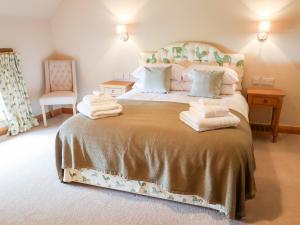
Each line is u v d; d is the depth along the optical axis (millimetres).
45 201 2254
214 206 2096
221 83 3379
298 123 3793
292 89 3689
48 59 4559
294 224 1971
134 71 3979
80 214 2088
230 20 3664
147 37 4082
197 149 1979
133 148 2143
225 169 1920
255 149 3297
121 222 1996
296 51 3537
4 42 3719
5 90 3594
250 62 3740
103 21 4234
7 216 2062
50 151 3225
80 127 2342
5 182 2529
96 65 4508
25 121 3926
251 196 2012
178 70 3688
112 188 2402
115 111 2506
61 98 4098
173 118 2418
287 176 2656
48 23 4496
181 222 1996
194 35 3869
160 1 3863
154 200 2271
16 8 3701
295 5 3383
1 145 3393
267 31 3502
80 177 2471
